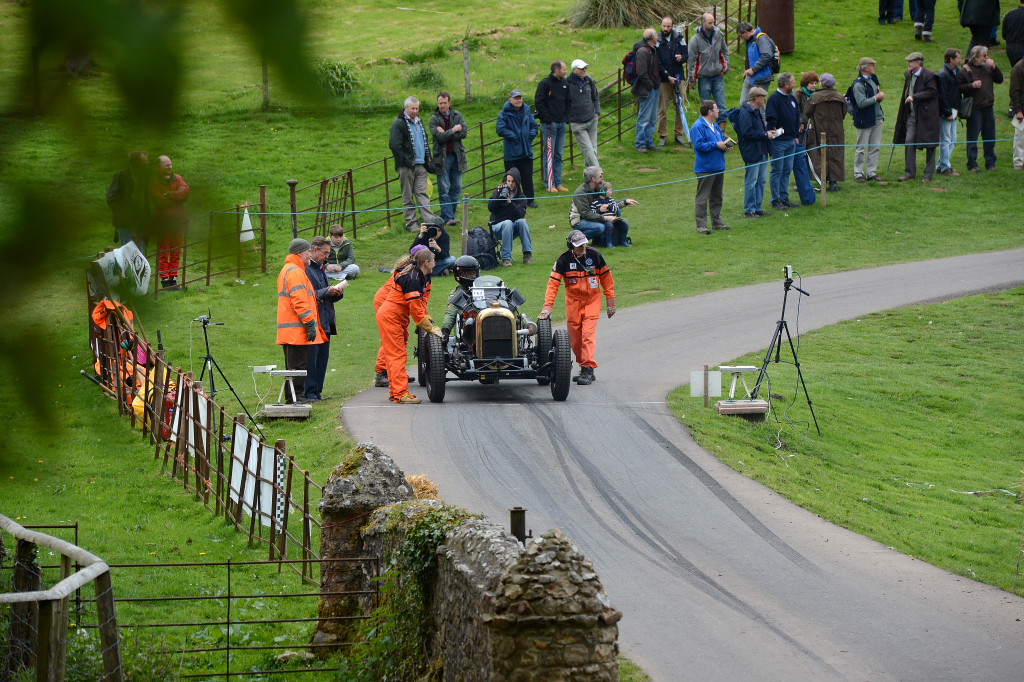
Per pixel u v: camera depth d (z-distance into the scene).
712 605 29.73
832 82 90.12
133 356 45.34
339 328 66.69
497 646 17.77
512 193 78.56
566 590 17.80
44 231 4.61
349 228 90.00
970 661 26.16
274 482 35.53
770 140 87.12
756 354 58.56
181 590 31.53
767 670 25.38
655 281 74.62
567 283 53.03
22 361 4.93
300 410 48.12
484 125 109.50
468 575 20.22
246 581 32.91
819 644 27.11
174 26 4.07
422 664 22.97
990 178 93.88
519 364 50.88
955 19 137.12
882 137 104.25
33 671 22.69
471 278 52.97
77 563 22.34
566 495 38.69
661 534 35.47
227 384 49.78
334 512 28.17
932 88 90.81
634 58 102.19
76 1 4.00
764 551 34.19
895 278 73.25
